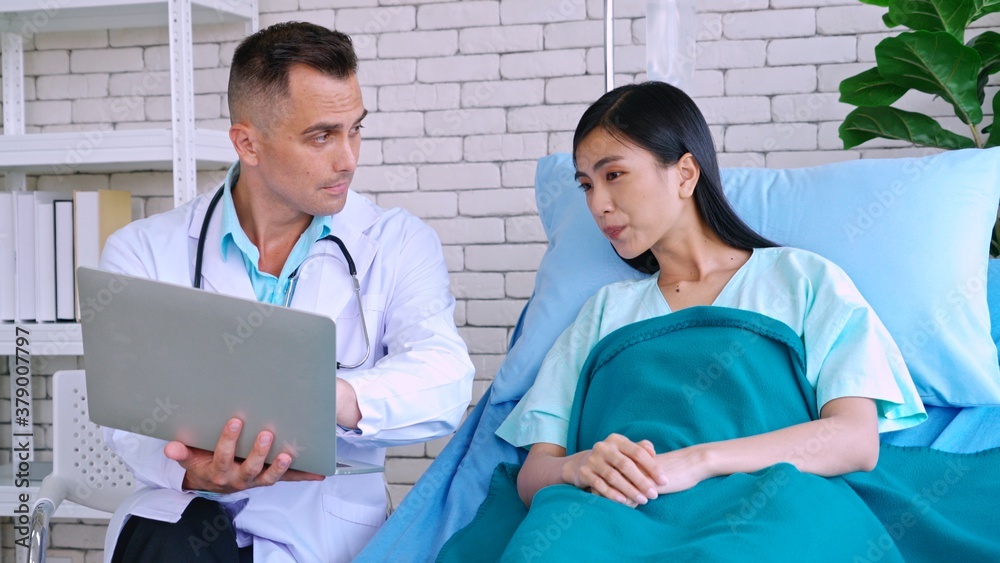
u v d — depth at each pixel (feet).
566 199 6.04
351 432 4.45
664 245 4.99
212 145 7.84
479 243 8.55
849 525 3.60
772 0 7.94
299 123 4.63
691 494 3.81
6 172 8.80
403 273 5.25
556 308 5.48
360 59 8.65
